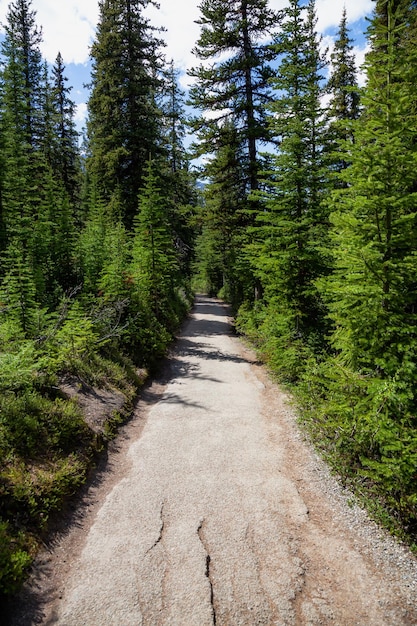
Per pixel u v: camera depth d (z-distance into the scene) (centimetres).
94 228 1652
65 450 634
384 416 529
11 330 852
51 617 378
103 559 457
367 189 589
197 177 1705
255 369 1277
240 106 1550
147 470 657
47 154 2484
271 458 703
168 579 430
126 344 1215
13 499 484
